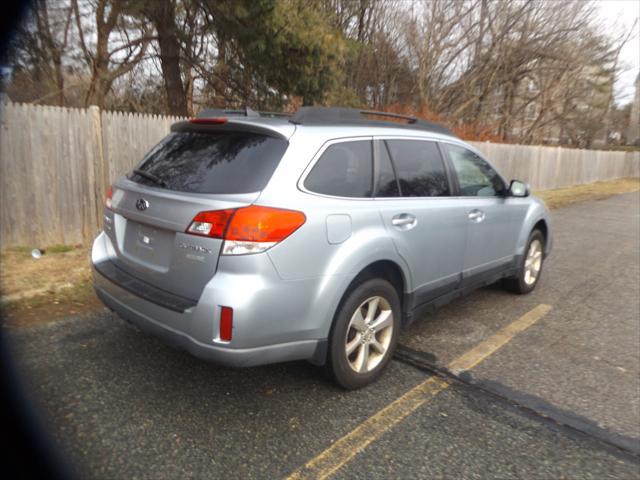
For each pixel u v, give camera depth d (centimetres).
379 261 335
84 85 1223
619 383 359
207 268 271
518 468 264
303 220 282
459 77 2328
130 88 1409
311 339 295
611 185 2223
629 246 868
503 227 479
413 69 2236
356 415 306
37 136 613
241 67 1252
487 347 414
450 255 403
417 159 387
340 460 264
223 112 368
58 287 493
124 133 689
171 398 315
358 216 317
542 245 579
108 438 273
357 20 2072
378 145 354
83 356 364
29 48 1034
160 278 297
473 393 338
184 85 1410
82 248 642
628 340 439
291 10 1030
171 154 331
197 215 275
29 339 388
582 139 3431
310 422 296
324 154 311
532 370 375
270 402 315
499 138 2091
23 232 618
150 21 1175
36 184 620
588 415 316
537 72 2492
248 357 269
